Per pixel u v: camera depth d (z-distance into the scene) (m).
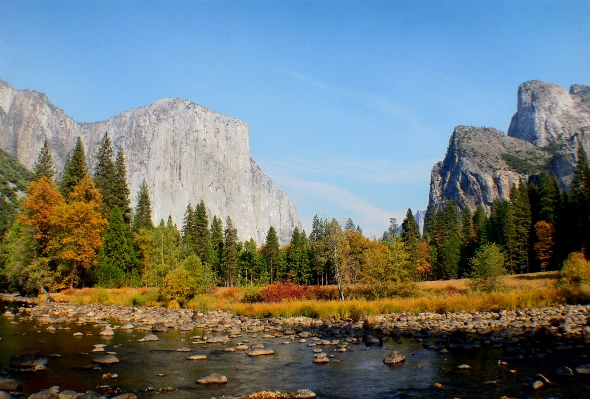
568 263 46.81
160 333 25.02
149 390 12.59
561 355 17.42
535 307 34.84
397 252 53.41
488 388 12.87
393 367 16.03
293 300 41.81
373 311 34.66
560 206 86.81
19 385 12.19
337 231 56.16
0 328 25.28
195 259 54.00
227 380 14.05
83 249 54.50
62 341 21.06
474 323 26.58
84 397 11.01
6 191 147.12
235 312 36.78
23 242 52.53
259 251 149.75
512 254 89.19
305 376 14.72
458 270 102.50
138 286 67.50
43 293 50.81
